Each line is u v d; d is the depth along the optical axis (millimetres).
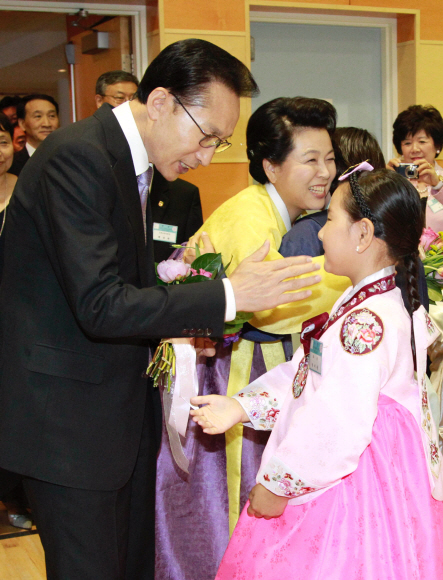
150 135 1516
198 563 1945
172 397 1693
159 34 3893
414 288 1488
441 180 2928
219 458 1947
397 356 1437
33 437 1471
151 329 1370
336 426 1369
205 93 1461
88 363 1500
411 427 1455
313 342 1495
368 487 1418
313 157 1859
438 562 1412
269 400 1659
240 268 1441
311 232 1844
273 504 1483
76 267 1347
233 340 1794
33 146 3682
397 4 4445
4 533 2697
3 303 1553
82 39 4188
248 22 4055
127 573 1891
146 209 1669
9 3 3867
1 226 2900
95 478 1505
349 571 1386
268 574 1487
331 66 4648
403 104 4711
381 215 1435
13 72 4250
